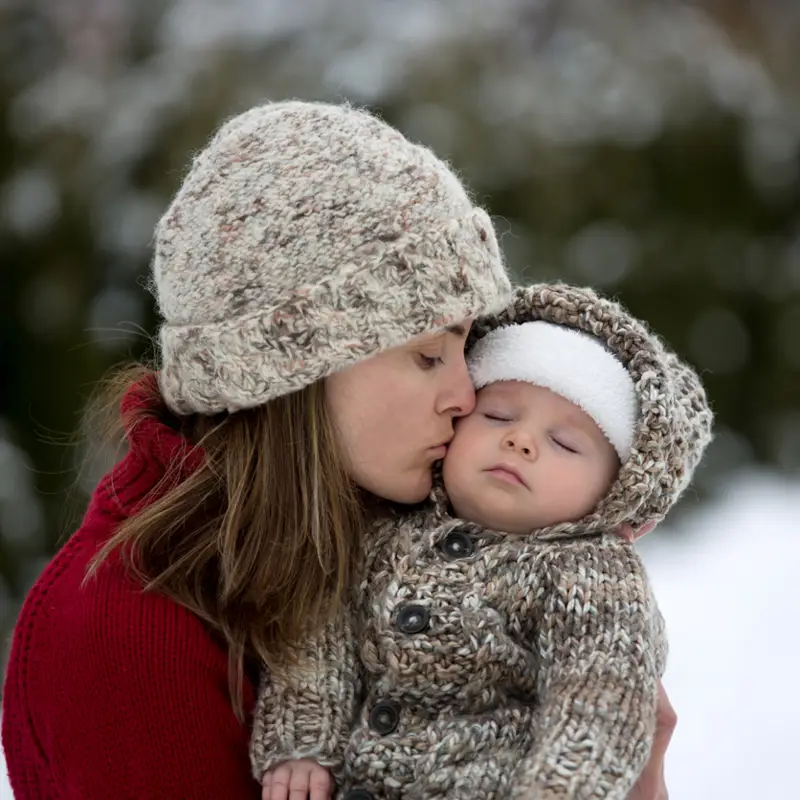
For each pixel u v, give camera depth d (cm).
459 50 804
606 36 862
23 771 222
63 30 855
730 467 820
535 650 228
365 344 215
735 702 531
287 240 217
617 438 239
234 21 815
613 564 227
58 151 769
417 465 231
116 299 739
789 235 857
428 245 218
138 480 237
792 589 643
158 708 210
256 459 227
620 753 199
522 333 246
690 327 812
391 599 228
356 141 223
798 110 888
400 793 214
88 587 219
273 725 219
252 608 227
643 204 807
